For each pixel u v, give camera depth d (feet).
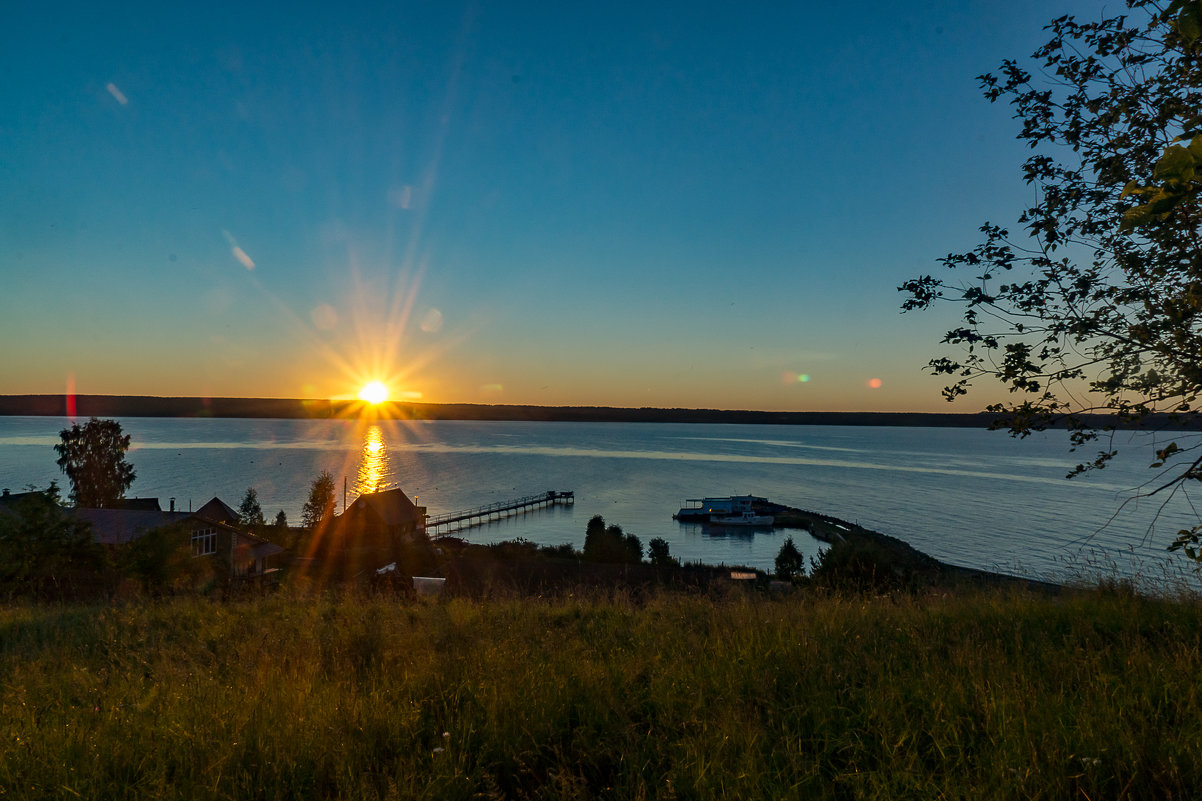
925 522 245.45
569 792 11.25
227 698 15.35
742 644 18.66
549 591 34.60
